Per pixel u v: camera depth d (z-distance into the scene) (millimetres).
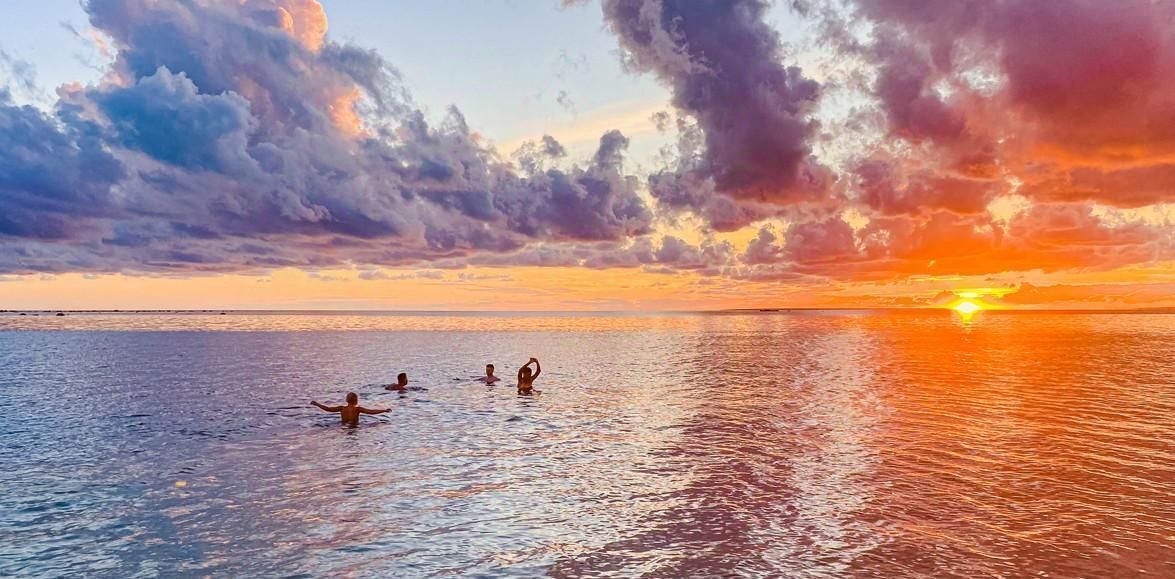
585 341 70500
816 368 38500
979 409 22453
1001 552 9555
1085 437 17594
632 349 56969
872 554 9531
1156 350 51938
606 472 14156
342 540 10180
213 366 39531
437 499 12250
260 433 18547
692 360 44844
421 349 56375
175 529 10664
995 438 17562
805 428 19172
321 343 65188
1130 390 27250
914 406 23219
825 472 14070
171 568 9133
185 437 17969
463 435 18266
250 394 26750
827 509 11570
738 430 18922
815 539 10148
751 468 14461
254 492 12695
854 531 10477
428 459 15398
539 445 16938
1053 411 21906
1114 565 9094
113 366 39469
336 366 39688
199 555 9586
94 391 27656
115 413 21969
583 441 17438
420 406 23609
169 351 53094
